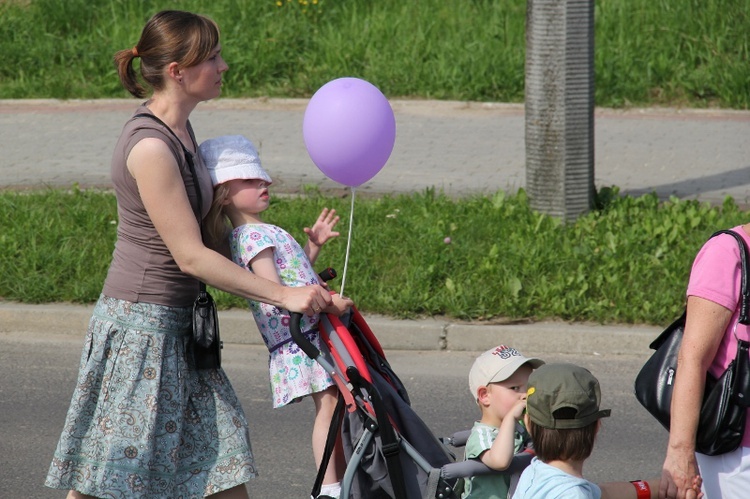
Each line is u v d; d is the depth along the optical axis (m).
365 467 14.24
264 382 25.31
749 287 12.48
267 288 14.15
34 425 22.69
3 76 55.16
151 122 14.08
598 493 12.18
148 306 14.17
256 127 46.84
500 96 51.34
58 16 58.22
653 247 30.72
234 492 14.63
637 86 50.78
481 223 32.44
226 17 56.75
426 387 24.83
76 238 32.12
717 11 54.28
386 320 27.69
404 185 38.38
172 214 13.83
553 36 32.22
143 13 58.44
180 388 14.30
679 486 12.39
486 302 27.88
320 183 38.41
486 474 13.90
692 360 12.52
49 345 27.64
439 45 54.88
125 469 14.02
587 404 11.91
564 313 27.55
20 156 42.47
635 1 56.41
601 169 40.50
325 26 56.94
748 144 43.84
